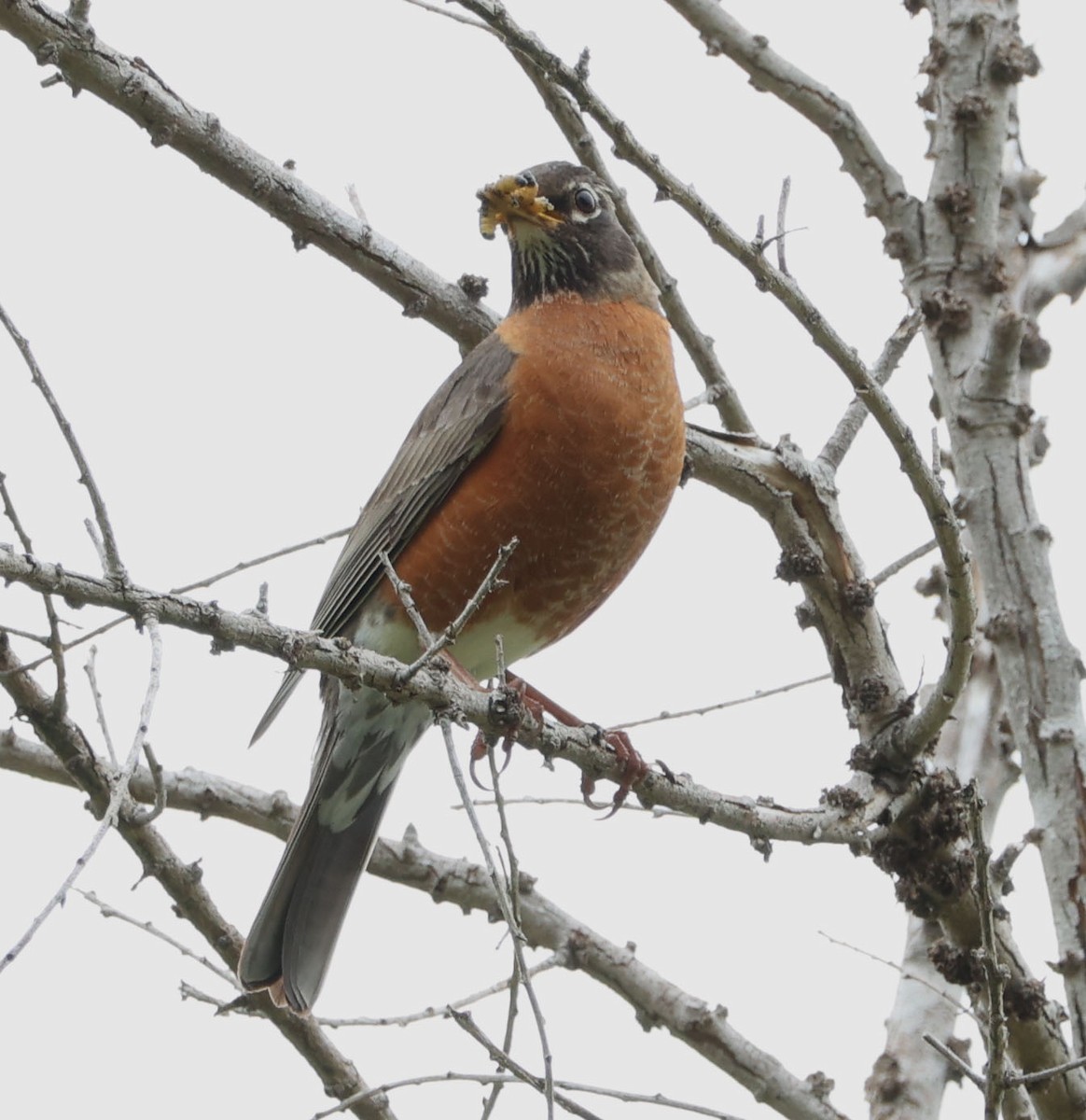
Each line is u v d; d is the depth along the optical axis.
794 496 10.91
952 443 10.72
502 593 10.50
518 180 10.78
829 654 10.99
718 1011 10.36
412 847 10.66
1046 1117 9.76
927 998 10.71
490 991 9.06
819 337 8.73
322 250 10.68
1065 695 9.97
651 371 10.42
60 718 9.00
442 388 10.83
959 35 11.52
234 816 10.53
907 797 10.34
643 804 9.73
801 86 11.44
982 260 11.14
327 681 11.00
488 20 8.16
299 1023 9.64
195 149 10.11
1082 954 9.46
